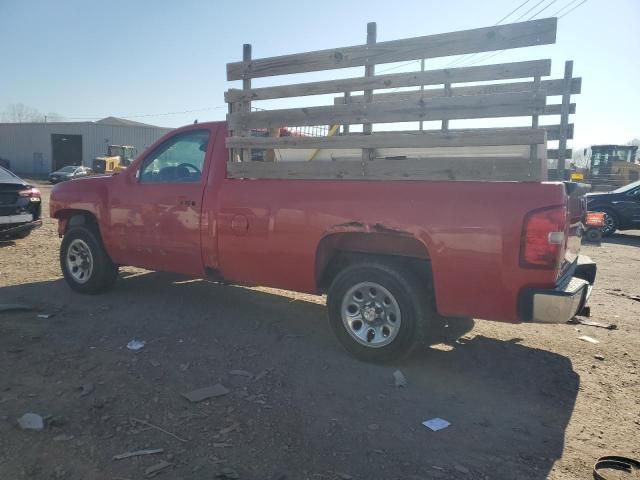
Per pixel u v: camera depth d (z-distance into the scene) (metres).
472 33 4.15
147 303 6.24
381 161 4.45
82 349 4.71
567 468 3.21
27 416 3.46
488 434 3.57
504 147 4.24
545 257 3.81
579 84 6.70
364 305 4.62
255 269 5.12
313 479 2.98
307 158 5.17
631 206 15.52
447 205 4.11
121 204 6.06
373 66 4.64
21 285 7.00
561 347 5.35
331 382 4.23
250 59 5.24
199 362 4.52
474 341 5.41
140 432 3.39
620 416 3.91
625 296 7.82
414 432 3.54
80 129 58.69
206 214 5.34
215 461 3.10
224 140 5.43
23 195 9.88
